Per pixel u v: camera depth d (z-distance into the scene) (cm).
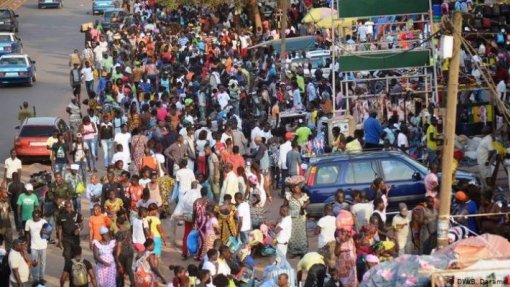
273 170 5816
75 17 13538
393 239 4278
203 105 7062
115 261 4316
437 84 6219
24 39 12081
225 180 5053
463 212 4247
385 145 5547
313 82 7144
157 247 4519
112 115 6562
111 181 4922
